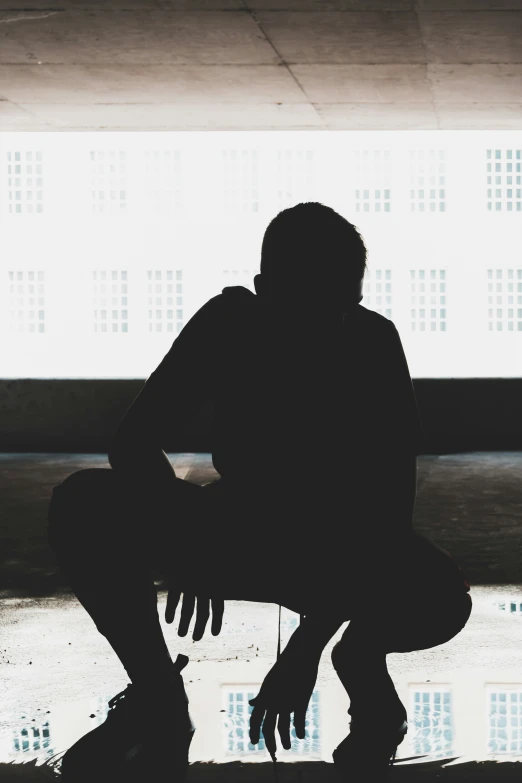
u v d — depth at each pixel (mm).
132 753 1540
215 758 1534
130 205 19984
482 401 8055
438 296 19453
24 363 20297
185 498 1423
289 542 1424
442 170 19266
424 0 5355
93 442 8188
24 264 20234
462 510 4844
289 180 19672
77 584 1512
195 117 8852
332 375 1424
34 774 1471
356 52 6512
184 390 1419
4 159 20031
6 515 4770
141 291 20141
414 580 1450
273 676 1362
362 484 1429
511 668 2070
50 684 2000
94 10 5648
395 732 1625
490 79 7219
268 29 5996
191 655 2232
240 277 19953
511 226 19234
